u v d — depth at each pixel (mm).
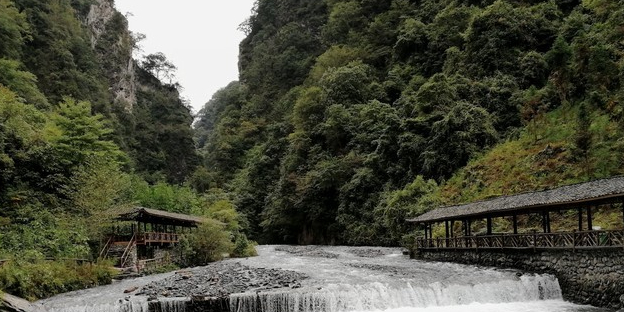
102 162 36906
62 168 38281
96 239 32781
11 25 61344
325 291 20969
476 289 22422
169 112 126312
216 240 41219
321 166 68500
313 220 70938
